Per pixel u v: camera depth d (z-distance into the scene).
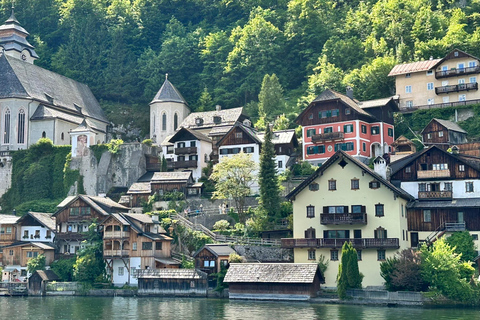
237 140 118.00
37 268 98.31
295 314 66.38
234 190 102.75
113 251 94.81
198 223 104.81
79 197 103.38
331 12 190.75
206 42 184.12
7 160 136.75
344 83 142.38
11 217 109.00
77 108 155.12
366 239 81.56
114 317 66.44
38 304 79.81
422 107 126.81
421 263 75.00
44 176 132.75
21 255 101.25
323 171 86.50
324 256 84.25
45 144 135.00
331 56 164.00
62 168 133.38
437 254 74.31
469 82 123.81
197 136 124.00
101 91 176.00
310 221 86.44
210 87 172.25
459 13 162.00
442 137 111.88
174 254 98.31
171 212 105.88
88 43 190.88
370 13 184.25
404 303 73.06
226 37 185.62
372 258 81.69
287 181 109.00
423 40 155.88
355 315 65.44
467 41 141.62
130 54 188.75
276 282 78.81
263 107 151.25
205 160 125.81
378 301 74.38
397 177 87.75
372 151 117.19
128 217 96.50
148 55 187.50
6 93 140.75
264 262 90.38
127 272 94.56
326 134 114.50
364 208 83.81
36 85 147.75
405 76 130.00
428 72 127.88
